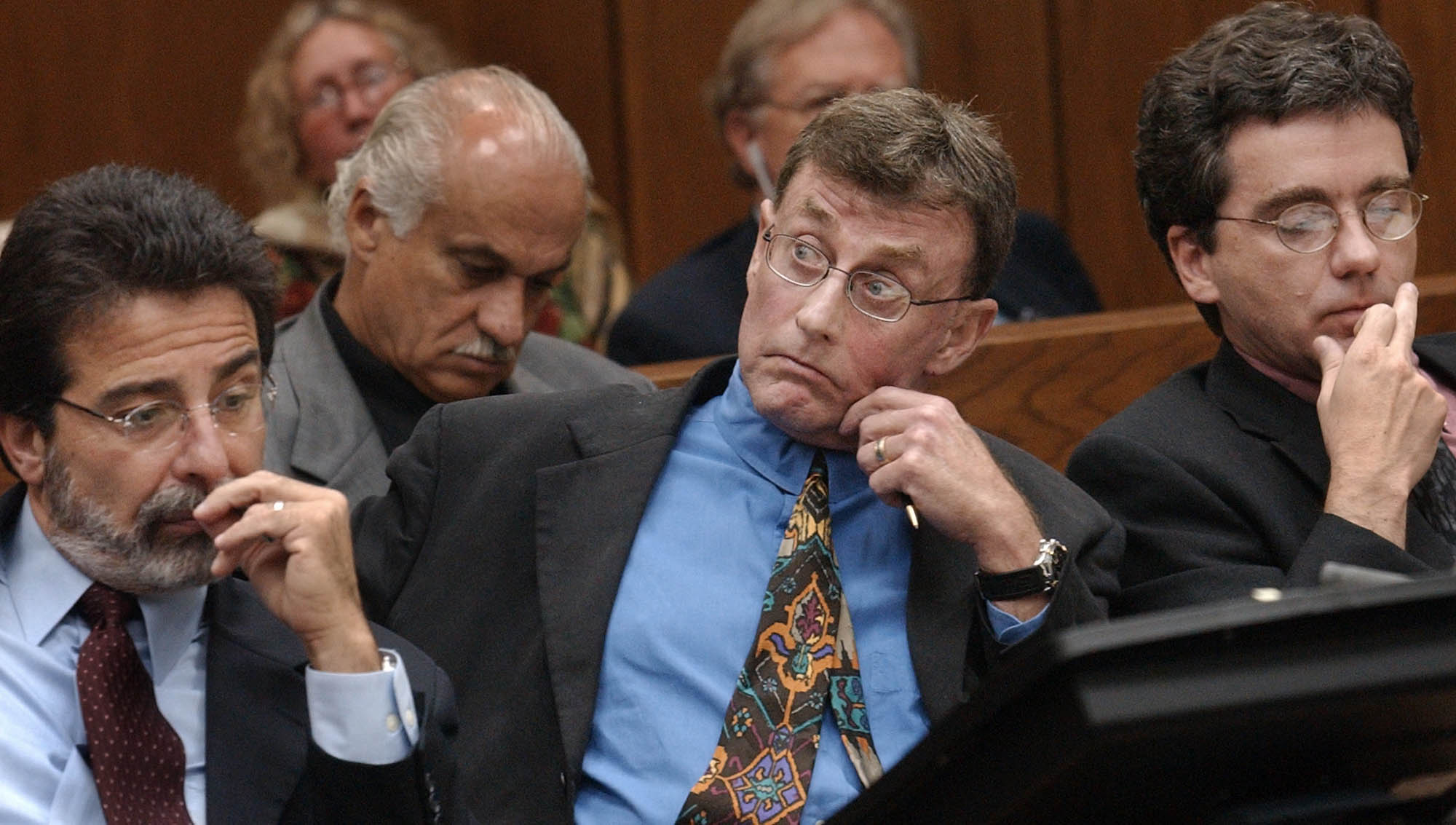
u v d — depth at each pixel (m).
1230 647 3.76
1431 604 3.84
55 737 5.99
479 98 8.53
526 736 6.67
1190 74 8.00
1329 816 4.16
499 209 8.30
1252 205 7.78
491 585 6.98
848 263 6.82
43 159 15.65
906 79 11.94
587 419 7.35
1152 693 3.71
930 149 6.84
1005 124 16.59
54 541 6.04
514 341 8.50
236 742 6.04
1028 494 7.31
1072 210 16.64
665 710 6.64
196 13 15.98
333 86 12.77
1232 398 8.08
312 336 8.76
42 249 5.82
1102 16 16.52
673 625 6.78
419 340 8.48
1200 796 4.27
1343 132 7.66
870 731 6.66
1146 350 10.15
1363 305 7.73
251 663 6.21
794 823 6.42
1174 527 7.77
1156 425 8.05
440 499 7.21
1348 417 7.51
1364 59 7.70
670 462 7.25
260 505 5.79
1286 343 7.89
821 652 6.76
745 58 11.95
